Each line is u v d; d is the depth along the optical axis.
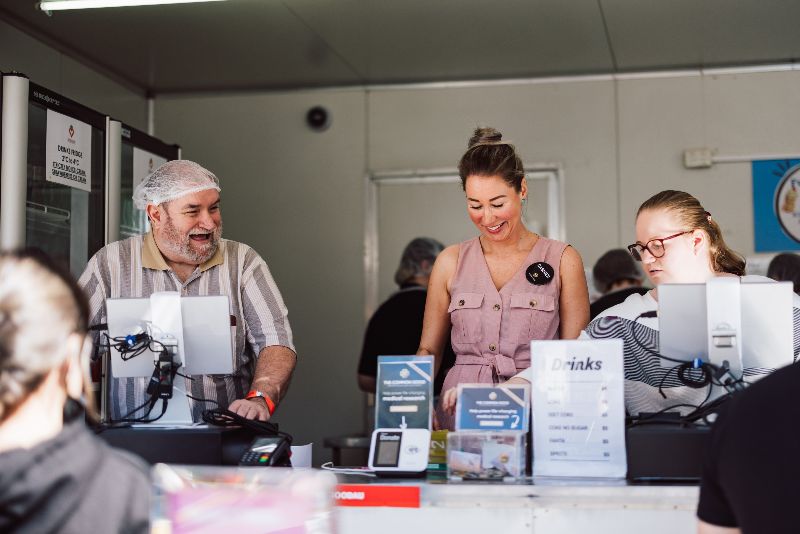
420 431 2.46
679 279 2.69
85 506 1.38
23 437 1.41
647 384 2.55
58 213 3.87
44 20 4.99
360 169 6.22
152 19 5.01
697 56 5.72
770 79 5.86
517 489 2.19
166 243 3.09
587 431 2.36
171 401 2.62
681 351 2.43
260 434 2.54
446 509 2.22
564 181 6.02
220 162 6.33
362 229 6.19
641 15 5.03
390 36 5.34
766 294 2.37
